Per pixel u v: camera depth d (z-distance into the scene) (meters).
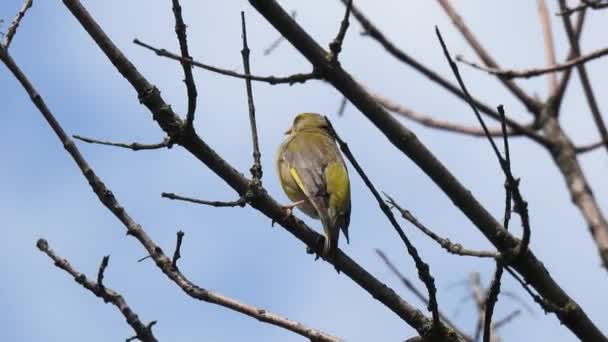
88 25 10.25
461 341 10.99
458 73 9.41
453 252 10.43
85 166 11.00
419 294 12.66
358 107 10.32
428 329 11.09
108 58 10.24
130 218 11.12
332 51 9.91
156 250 11.09
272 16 9.72
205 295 10.91
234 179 10.91
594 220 13.80
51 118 10.91
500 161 9.79
